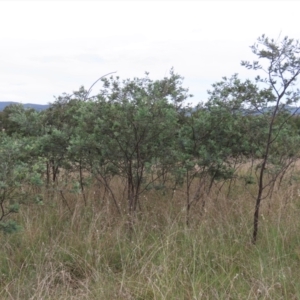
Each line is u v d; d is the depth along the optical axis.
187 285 3.38
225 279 3.46
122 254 4.04
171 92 4.96
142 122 4.31
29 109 5.84
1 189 3.52
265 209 4.93
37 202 3.77
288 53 4.07
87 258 3.93
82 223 4.64
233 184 6.40
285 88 4.20
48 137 4.96
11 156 3.55
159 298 3.20
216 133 5.02
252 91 4.63
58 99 6.00
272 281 3.31
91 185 5.85
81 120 4.60
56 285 3.50
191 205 5.16
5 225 3.61
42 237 4.36
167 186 5.73
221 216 4.65
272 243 4.13
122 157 4.73
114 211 5.05
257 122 4.82
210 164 5.00
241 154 5.37
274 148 5.10
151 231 4.43
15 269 3.77
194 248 3.80
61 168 5.75
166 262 3.63
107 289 3.36
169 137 4.73
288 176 6.38
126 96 4.64
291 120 5.34
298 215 4.83
